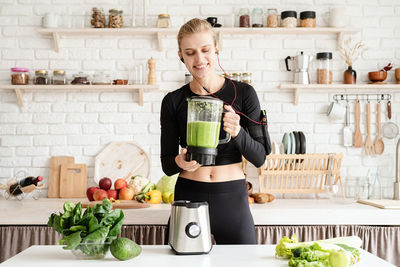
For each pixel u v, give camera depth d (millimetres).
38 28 3062
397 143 3010
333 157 2973
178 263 1133
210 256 1213
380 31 3186
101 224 1181
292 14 3037
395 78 3141
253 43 3176
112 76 3176
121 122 3166
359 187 2822
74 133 3164
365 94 3166
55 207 2547
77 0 3184
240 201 1658
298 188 3072
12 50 3174
